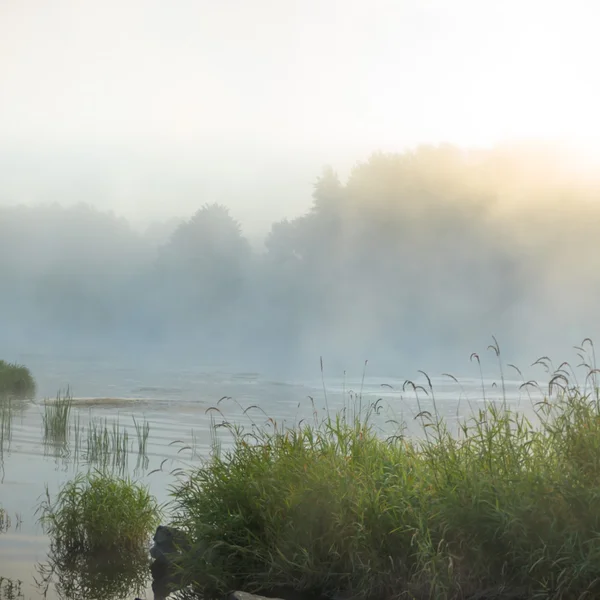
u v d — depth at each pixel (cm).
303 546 760
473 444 866
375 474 795
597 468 721
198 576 788
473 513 695
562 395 833
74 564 868
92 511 947
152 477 1332
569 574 647
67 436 1869
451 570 672
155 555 895
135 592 775
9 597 758
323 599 715
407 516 727
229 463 884
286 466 828
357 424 930
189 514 861
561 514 680
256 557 773
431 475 777
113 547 931
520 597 662
